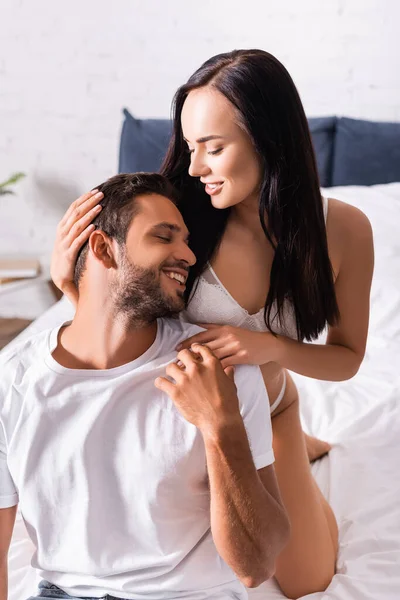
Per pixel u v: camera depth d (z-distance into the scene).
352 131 2.93
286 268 1.34
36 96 3.26
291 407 1.58
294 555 1.42
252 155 1.25
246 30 3.04
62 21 3.16
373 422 1.89
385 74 2.97
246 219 1.39
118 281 1.13
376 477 1.70
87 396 1.16
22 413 1.16
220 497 1.08
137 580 1.15
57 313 2.51
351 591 1.37
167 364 1.18
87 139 3.28
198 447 1.14
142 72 3.17
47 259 3.43
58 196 3.36
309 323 1.41
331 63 3.00
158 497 1.14
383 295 2.38
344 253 1.46
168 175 1.38
